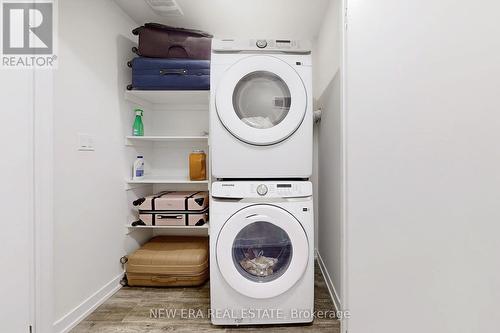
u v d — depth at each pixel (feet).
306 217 4.38
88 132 4.94
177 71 5.99
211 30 6.93
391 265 3.05
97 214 5.18
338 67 4.90
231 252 4.26
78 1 4.70
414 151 2.86
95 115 5.16
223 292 4.32
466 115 2.54
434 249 2.76
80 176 4.72
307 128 4.62
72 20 4.55
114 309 4.97
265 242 4.76
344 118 3.56
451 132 2.63
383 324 3.12
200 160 6.66
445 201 2.68
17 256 3.43
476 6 2.46
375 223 3.16
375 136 3.14
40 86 3.78
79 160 4.69
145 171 7.20
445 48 2.64
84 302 4.73
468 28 2.51
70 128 4.48
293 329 4.33
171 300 5.27
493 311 2.45
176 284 5.76
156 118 7.57
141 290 5.71
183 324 4.49
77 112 4.66
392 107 3.00
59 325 4.15
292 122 4.50
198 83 6.04
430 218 2.78
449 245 2.67
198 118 7.55
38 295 3.71
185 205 6.20
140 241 6.89
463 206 2.59
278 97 4.78
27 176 3.57
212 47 4.59
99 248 5.23
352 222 3.37
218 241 4.27
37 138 3.72
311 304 4.38
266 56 4.51
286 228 4.28
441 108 2.68
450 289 2.67
